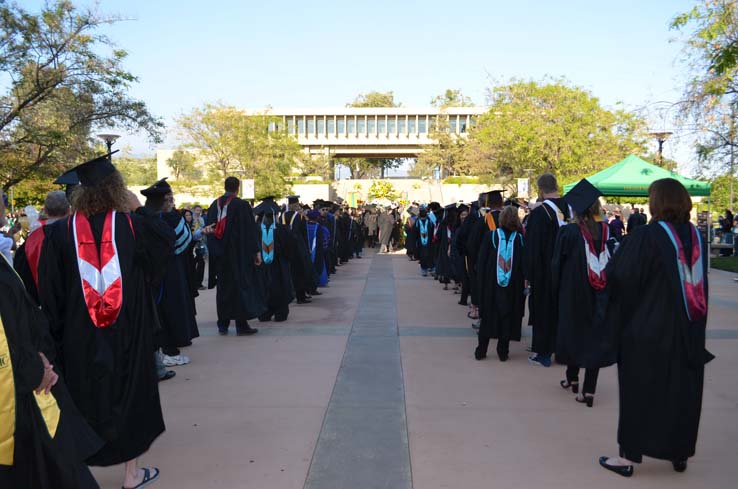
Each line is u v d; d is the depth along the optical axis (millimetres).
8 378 2607
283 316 9422
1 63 16828
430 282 14836
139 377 3723
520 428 4777
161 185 6016
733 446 4414
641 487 3760
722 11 11977
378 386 5906
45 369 2791
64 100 18047
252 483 3840
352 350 7430
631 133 27969
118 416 3592
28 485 2725
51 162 18844
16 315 2660
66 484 2814
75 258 3600
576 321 5312
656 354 3742
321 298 12008
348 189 64750
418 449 4355
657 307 3756
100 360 3533
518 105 30344
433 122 69000
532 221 6402
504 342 6848
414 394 5648
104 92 18875
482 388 5852
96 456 3580
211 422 4930
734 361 6797
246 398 5551
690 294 3705
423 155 63812
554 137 28531
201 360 6953
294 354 7230
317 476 3932
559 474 3951
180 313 6367
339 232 19734
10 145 18062
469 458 4199
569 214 6344
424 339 8070
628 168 13922
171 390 5809
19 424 2666
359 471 3998
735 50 9250
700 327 3752
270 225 9211
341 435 4633
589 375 5297
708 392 5676
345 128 76562
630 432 3848
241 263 8164
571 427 4805
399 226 27969
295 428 4785
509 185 36312
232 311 8180
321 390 5781
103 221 3676
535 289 6406
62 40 17766
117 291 3590
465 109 70375
